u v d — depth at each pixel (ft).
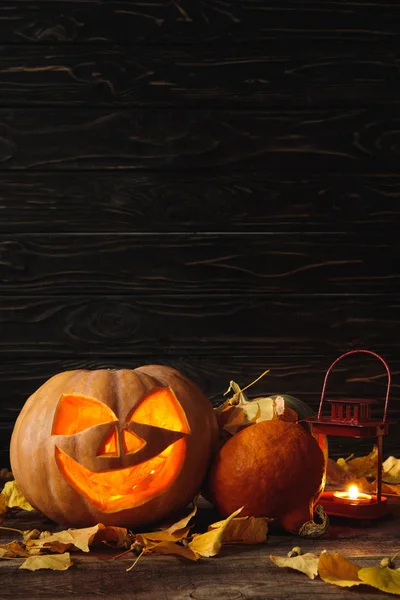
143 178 7.29
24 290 7.24
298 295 7.39
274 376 7.38
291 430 4.99
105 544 4.68
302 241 7.39
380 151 7.44
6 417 7.26
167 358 7.33
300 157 7.39
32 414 4.98
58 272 7.25
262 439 4.92
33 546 4.51
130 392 4.87
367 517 5.08
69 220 7.25
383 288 7.45
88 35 7.24
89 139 7.25
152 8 7.29
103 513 4.81
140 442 4.82
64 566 4.21
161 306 7.32
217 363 7.36
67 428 4.91
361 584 4.05
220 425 5.39
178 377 5.21
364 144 7.43
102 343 7.29
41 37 7.22
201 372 7.35
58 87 7.23
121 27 7.27
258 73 7.36
